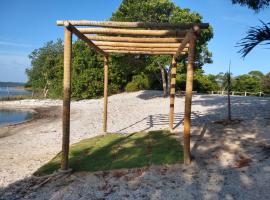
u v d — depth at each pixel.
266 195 4.83
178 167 6.30
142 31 6.37
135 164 6.60
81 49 32.97
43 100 35.69
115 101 25.08
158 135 9.64
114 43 8.44
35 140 10.92
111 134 10.58
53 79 41.72
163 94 25.48
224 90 32.47
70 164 6.82
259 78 39.12
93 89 32.28
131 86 32.78
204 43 24.02
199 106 16.44
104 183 5.70
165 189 5.30
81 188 5.54
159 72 31.41
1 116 22.23
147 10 22.34
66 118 6.21
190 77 6.38
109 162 6.88
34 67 43.62
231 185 5.29
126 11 25.00
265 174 5.62
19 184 6.00
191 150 7.39
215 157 6.79
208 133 9.09
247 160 6.40
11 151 9.12
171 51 9.39
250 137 8.26
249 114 12.08
